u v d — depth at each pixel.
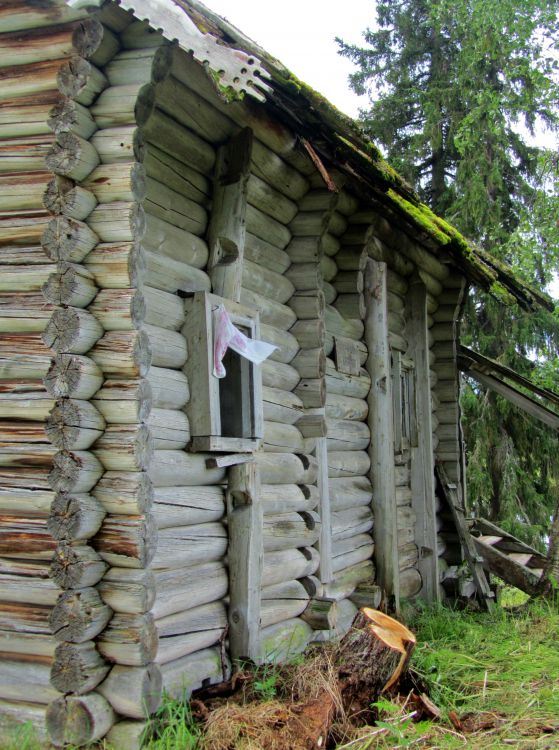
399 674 4.82
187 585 4.65
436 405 9.77
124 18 4.22
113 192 4.16
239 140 5.20
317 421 6.10
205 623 4.81
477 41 11.92
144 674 3.99
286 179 5.87
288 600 5.79
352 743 4.29
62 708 3.91
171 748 3.90
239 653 4.96
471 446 14.92
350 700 4.62
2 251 4.22
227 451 4.93
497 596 9.59
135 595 4.00
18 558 4.12
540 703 5.26
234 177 5.20
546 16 10.15
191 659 4.66
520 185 15.09
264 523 5.49
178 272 4.87
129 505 4.01
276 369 5.87
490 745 4.48
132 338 4.09
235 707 4.30
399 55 16.52
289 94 5.11
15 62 4.21
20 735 3.93
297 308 6.22
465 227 14.79
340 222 7.09
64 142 4.07
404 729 4.43
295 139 5.66
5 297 4.21
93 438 4.05
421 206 7.92
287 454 5.91
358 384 7.36
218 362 4.85
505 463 14.60
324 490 6.31
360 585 6.97
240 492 5.08
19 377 4.17
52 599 4.06
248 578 5.00
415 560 8.55
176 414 4.70
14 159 4.23
